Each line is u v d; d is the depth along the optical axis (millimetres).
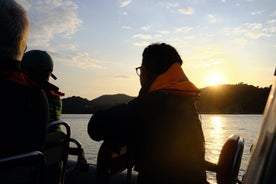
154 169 2121
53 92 2652
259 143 1088
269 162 824
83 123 135750
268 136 936
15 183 1361
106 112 2105
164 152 2109
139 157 2143
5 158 1333
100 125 2084
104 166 2014
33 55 2838
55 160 1897
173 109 2131
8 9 1514
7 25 1497
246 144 47438
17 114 1481
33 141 1570
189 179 2133
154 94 2164
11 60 1522
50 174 1881
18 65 1563
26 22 1607
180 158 2119
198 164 2193
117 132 2074
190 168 2145
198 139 2215
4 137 1438
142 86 2432
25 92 1537
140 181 2184
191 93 2205
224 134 78562
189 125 2160
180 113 2141
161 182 2111
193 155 2172
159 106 2129
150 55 2340
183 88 2189
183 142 2131
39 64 2828
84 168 2428
